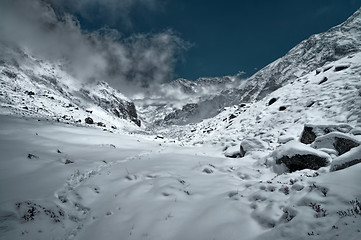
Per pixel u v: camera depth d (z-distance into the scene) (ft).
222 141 76.28
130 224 22.93
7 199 24.26
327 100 64.64
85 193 28.60
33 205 23.95
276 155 37.68
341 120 51.78
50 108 176.86
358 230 13.89
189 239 19.97
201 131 127.95
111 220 23.91
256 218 20.86
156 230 21.65
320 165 32.17
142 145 65.46
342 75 75.10
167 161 42.32
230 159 45.57
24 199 24.59
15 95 167.94
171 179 32.19
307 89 81.61
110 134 75.61
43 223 22.71
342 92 64.39
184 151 60.64
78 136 59.93
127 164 39.75
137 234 21.45
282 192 23.94
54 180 30.78
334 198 17.70
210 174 36.37
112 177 33.53
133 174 34.27
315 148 37.32
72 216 25.12
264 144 50.88
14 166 32.65
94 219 24.66
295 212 18.25
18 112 98.48
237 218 21.44
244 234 19.16
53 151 43.04
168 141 107.86
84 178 33.09
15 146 40.75
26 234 21.08
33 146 43.47
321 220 16.22
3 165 32.27
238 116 107.55
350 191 17.74
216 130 110.52
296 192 21.84
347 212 15.94
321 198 18.33
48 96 232.32
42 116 105.40
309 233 15.60
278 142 54.19
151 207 25.43
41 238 21.29
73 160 40.16
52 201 26.00
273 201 22.25
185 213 23.98
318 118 58.18
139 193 28.71
